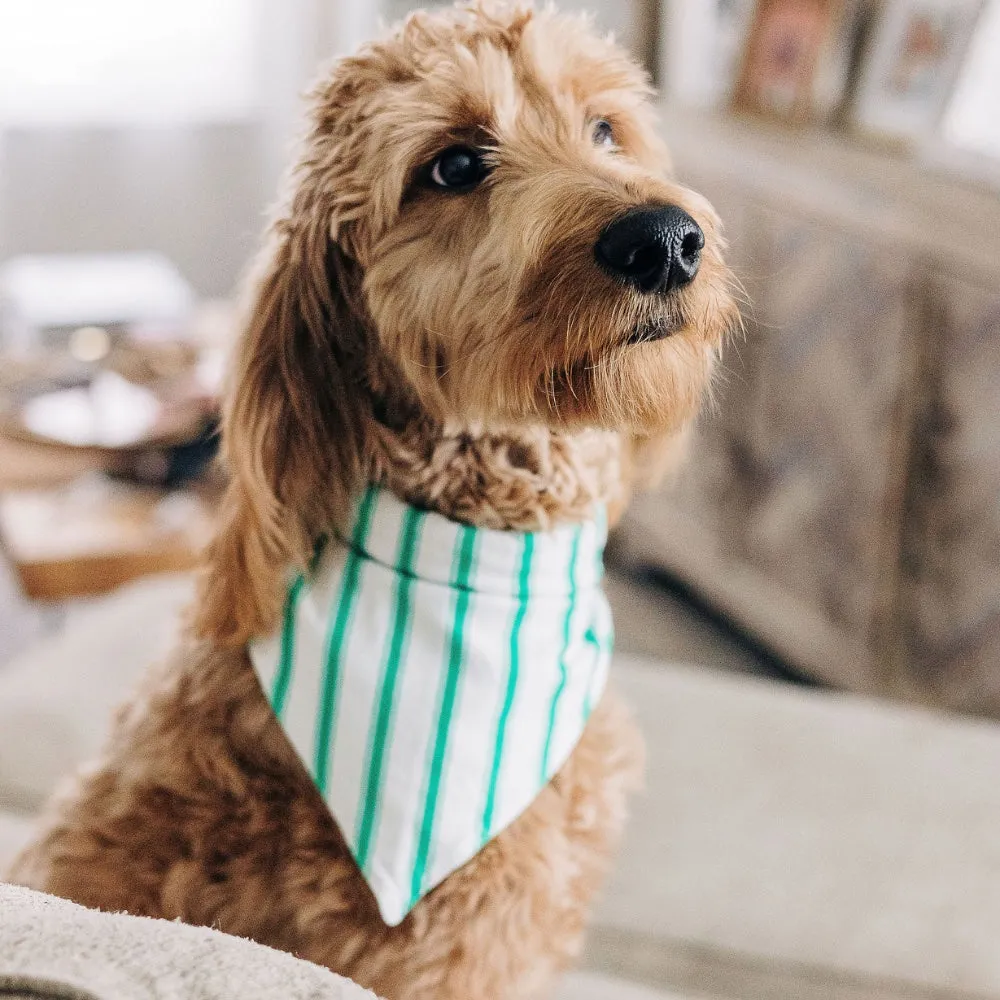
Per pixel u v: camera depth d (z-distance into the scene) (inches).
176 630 53.8
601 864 52.5
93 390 100.8
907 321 105.9
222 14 169.3
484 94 48.6
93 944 22.1
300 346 50.3
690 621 131.8
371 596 47.3
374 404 51.7
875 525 111.9
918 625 110.8
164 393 101.7
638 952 55.7
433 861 45.4
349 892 46.6
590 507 51.5
